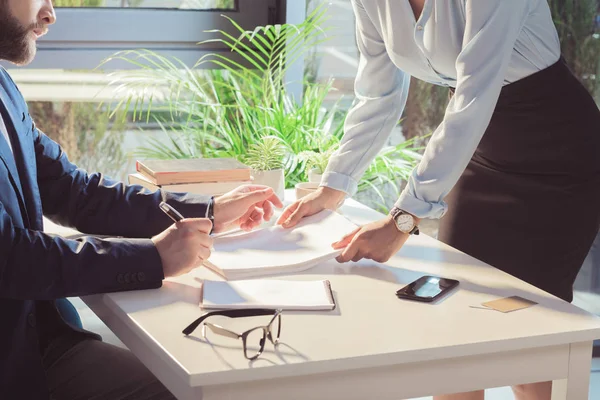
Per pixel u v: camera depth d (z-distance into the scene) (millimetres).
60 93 3486
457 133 1668
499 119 1990
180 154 3471
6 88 1769
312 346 1243
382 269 1646
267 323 1340
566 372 1366
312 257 1656
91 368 1734
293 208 1930
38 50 3139
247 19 3348
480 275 1608
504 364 1326
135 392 1668
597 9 2994
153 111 3576
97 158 3598
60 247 1494
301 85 3414
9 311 1480
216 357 1199
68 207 1907
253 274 1592
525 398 1985
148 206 1882
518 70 1916
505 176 2025
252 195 1895
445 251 1772
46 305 1774
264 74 3363
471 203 2100
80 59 3193
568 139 1937
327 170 2014
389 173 3326
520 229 2016
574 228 1979
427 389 1292
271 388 1201
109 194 1902
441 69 1938
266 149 2232
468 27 1679
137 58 3266
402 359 1233
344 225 1837
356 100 3551
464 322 1354
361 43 2064
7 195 1548
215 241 1772
